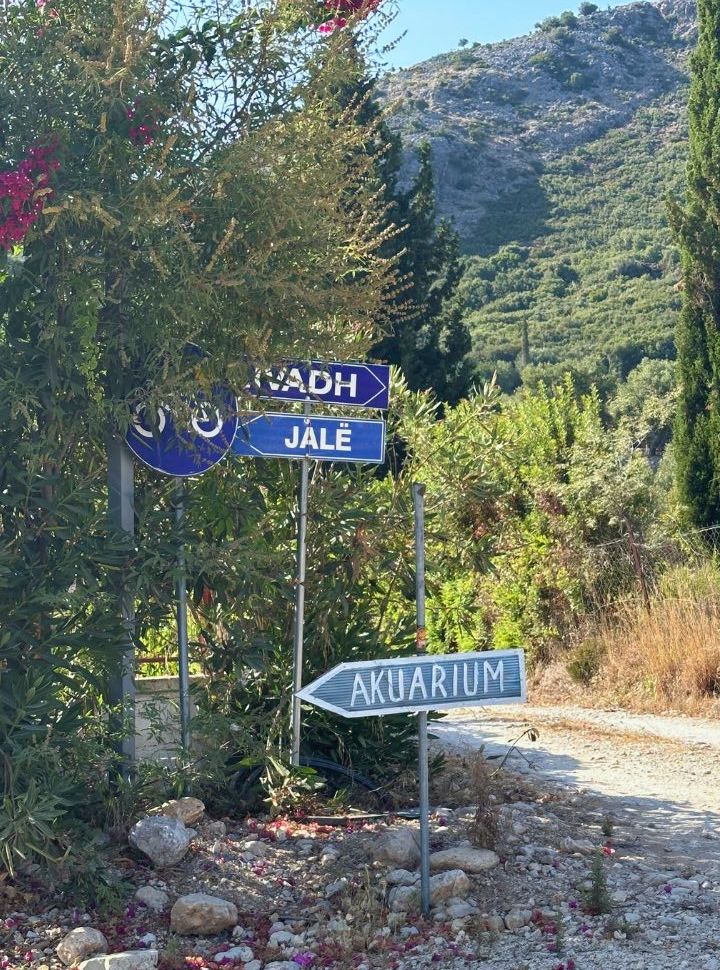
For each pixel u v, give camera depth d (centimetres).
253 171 590
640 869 589
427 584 797
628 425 1689
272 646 690
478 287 9956
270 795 662
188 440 626
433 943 494
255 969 475
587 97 16400
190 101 589
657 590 1458
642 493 1560
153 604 632
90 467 637
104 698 620
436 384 2153
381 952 491
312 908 532
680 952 471
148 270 575
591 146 14825
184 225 590
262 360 609
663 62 17575
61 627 569
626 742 1002
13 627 552
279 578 688
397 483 764
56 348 549
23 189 531
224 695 677
